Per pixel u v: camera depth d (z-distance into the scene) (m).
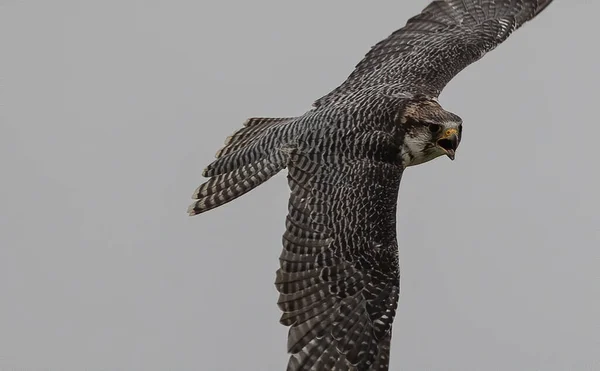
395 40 16.58
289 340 13.80
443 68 16.05
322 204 14.16
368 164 14.33
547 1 17.59
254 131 15.96
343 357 13.88
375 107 14.66
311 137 14.53
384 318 13.96
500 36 17.00
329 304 13.91
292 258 14.05
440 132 14.56
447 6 17.14
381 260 14.00
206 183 15.19
